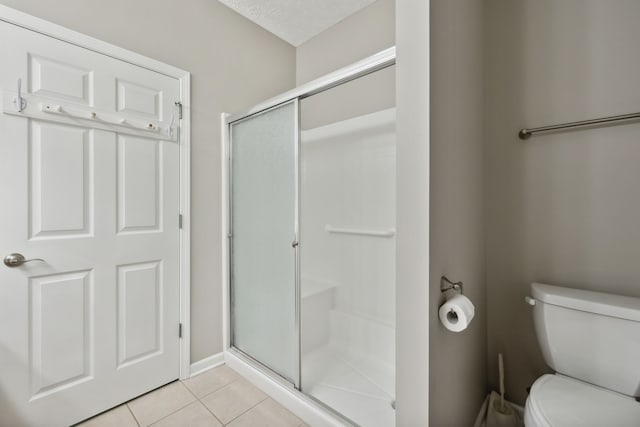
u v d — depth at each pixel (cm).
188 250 190
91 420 151
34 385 136
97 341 154
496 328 162
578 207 138
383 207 199
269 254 180
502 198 159
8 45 128
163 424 149
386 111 198
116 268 162
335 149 229
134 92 167
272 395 170
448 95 106
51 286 141
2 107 127
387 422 141
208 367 201
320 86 145
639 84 124
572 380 120
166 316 181
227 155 210
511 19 155
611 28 130
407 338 96
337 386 171
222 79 212
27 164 134
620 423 96
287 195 167
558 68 143
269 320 181
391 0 205
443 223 103
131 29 166
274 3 213
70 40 144
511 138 156
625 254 128
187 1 192
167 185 182
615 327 112
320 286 227
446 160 105
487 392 164
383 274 198
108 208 158
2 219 128
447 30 104
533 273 150
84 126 149
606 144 132
